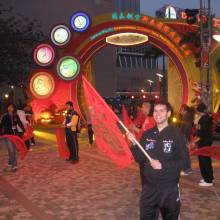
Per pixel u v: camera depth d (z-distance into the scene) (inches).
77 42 1168.8
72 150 531.5
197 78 1127.0
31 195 355.6
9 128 477.1
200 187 370.0
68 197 345.7
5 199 342.6
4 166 516.4
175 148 180.4
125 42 1187.3
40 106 1203.2
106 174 447.2
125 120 418.0
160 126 185.8
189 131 461.1
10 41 1304.1
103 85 2420.0
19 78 1343.5
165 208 182.4
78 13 1130.0
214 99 1134.4
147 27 1141.1
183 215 285.7
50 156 604.7
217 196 336.8
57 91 1185.4
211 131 372.2
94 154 612.4
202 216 283.4
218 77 1141.1
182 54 1136.2
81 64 1115.9
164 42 1147.9
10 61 1320.1
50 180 420.5
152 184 180.7
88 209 307.1
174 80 1285.7
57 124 1328.7
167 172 177.9
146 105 302.2
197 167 474.3
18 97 1728.6
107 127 195.8
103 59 2416.3
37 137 940.0
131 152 188.9
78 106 1179.9
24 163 537.3
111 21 1154.0
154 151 181.8
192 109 464.4
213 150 344.2
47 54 1127.6
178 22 1184.2
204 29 787.4
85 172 463.2
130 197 341.4
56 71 1119.6
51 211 303.9
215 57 1131.9
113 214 292.7
